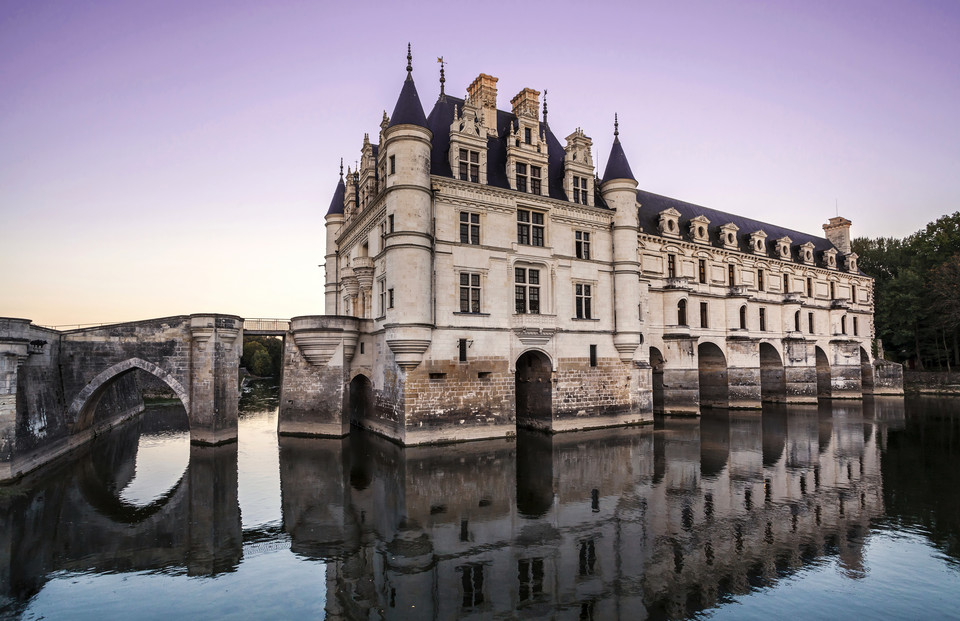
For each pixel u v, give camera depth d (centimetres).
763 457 2756
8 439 2319
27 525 1792
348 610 1192
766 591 1262
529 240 3506
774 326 5497
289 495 2102
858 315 6600
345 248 4603
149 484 2295
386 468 2512
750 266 5372
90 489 2228
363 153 3959
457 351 3144
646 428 3731
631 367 3884
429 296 3011
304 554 1523
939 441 3209
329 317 3403
